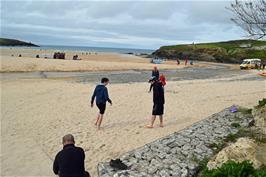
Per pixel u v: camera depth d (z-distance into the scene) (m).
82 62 47.84
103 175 6.85
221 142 8.84
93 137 10.08
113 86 23.86
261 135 9.23
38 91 20.28
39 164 7.90
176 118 12.97
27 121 12.06
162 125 11.54
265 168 6.36
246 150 6.93
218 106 15.69
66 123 11.84
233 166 5.85
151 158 7.70
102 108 10.88
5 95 18.23
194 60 99.88
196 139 9.07
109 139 9.88
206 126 10.52
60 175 5.11
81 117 12.88
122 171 6.91
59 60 48.44
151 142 8.99
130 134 10.47
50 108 14.64
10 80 26.08
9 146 9.15
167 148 8.34
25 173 7.38
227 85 26.00
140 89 22.23
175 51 107.69
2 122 11.82
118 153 8.63
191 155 7.86
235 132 9.75
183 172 6.89
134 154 8.00
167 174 6.80
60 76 31.52
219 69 54.03
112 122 12.12
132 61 67.12
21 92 19.62
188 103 16.53
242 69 53.62
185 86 24.72
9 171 7.46
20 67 35.91
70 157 5.17
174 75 38.31
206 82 28.83
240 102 16.78
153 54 116.56
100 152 8.71
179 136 9.37
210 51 99.88
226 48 99.38
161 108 11.20
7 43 197.62
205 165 7.20
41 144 9.38
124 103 16.28
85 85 24.22
